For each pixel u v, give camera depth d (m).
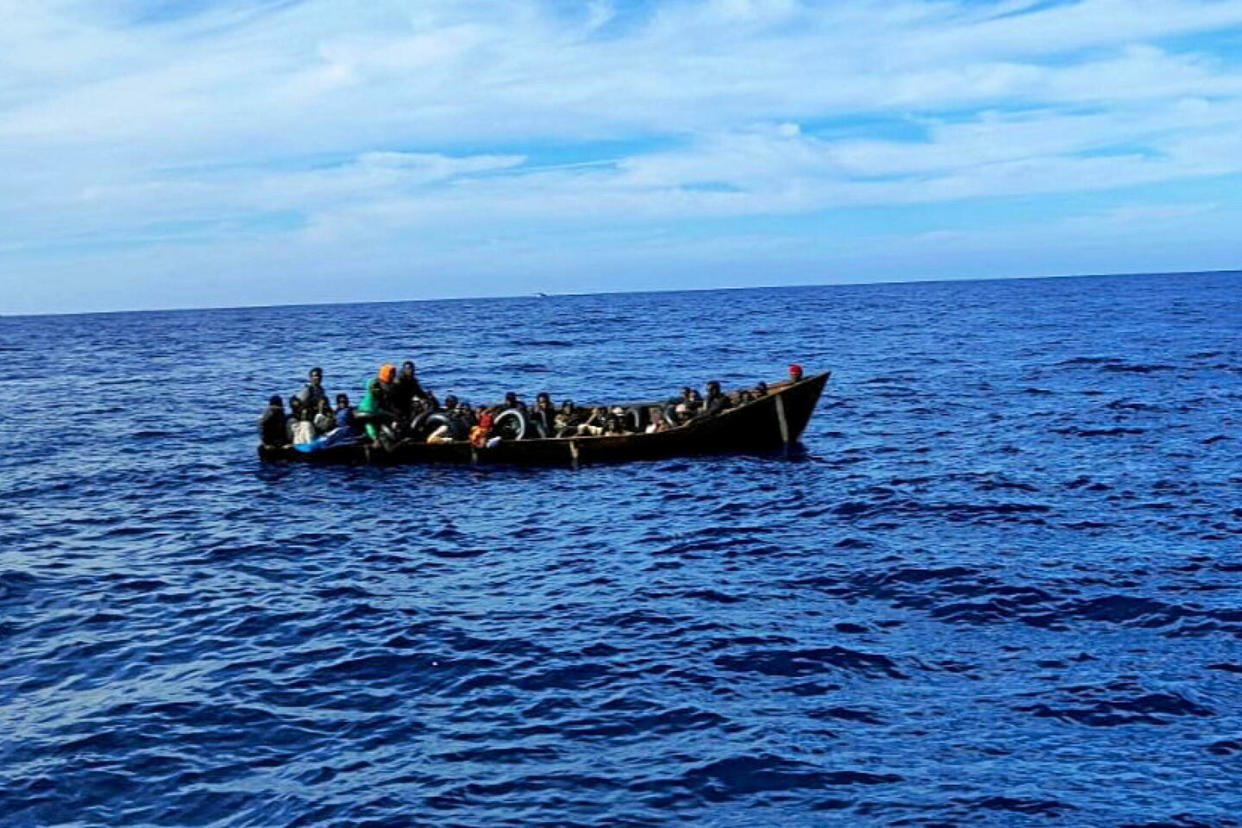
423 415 26.31
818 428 29.97
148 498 22.22
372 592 14.82
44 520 20.03
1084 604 13.34
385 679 11.46
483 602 14.23
